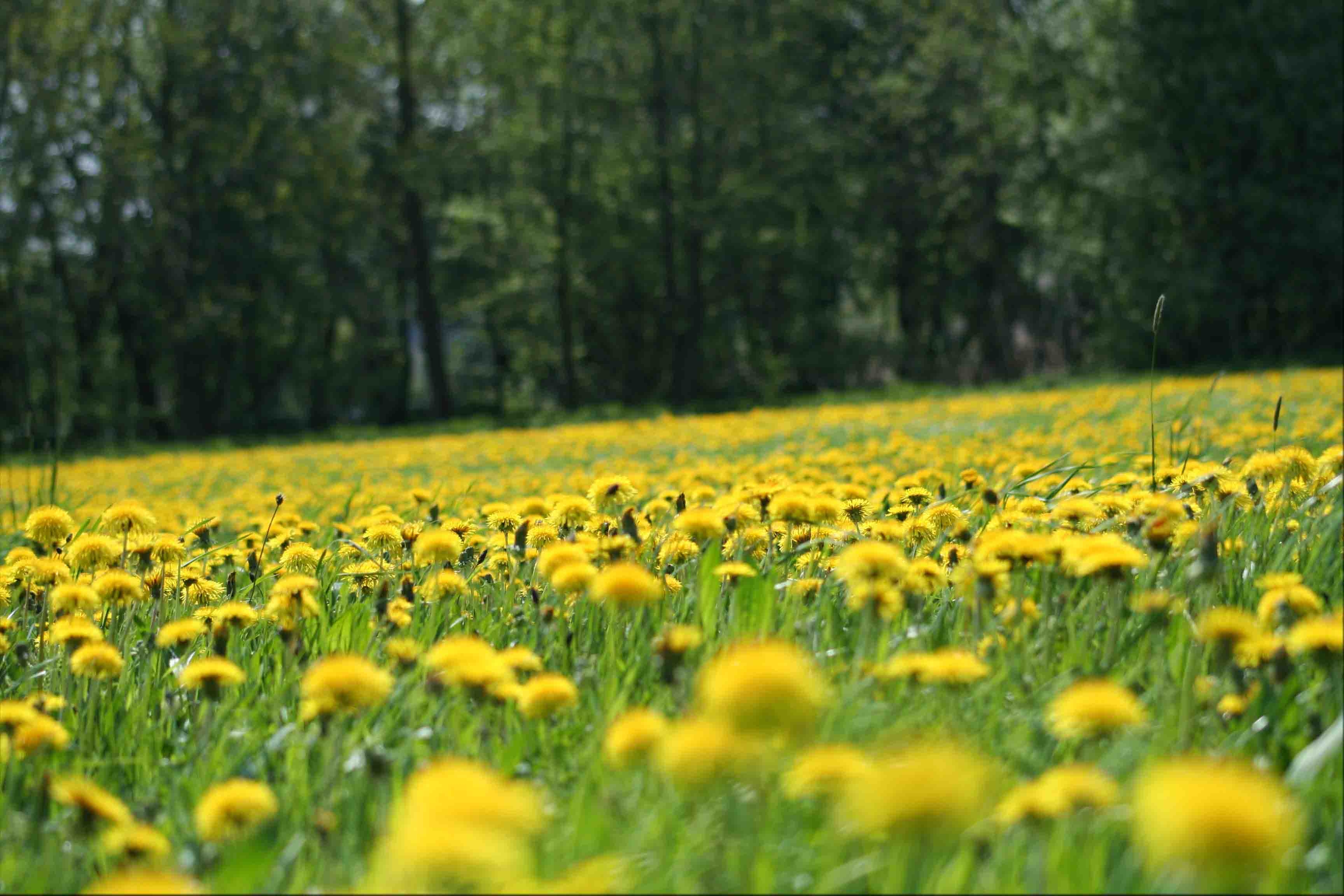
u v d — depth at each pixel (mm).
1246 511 3895
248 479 15508
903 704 2375
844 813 1564
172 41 38344
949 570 3576
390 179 43656
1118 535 3471
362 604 3535
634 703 2604
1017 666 2590
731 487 7898
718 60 39812
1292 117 31672
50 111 36625
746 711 1620
